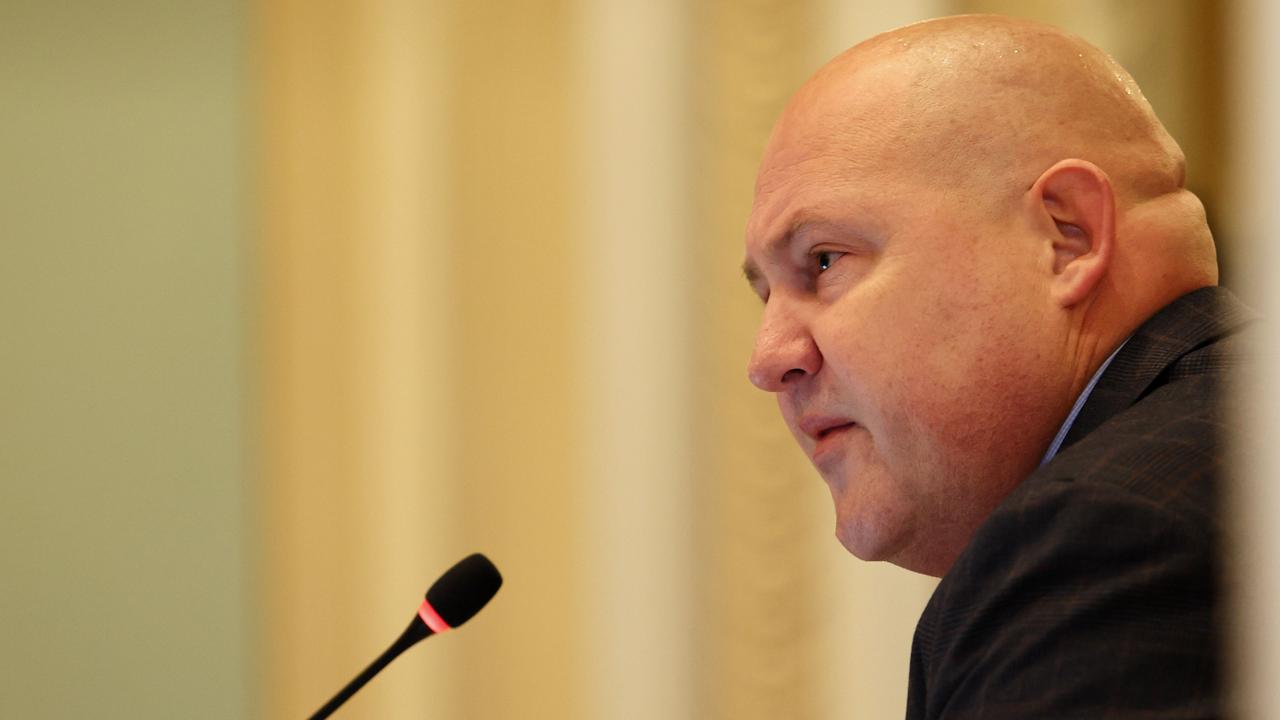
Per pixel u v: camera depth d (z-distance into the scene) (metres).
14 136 11.12
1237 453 1.60
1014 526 3.11
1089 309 3.85
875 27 9.89
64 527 10.87
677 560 9.89
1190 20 8.87
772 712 9.65
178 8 11.18
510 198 10.40
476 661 10.08
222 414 10.84
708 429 9.94
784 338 4.09
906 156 3.93
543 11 10.48
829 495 9.75
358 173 10.60
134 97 11.15
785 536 9.76
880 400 3.90
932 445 3.87
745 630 9.72
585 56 10.38
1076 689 2.84
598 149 10.28
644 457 9.99
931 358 3.84
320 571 10.38
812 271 4.11
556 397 10.18
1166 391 3.52
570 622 10.01
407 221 10.48
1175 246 3.93
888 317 3.88
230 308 10.93
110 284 11.00
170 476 10.82
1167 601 2.88
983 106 3.94
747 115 10.05
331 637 10.32
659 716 9.83
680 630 9.85
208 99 11.11
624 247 10.17
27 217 11.06
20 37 11.20
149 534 10.81
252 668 10.59
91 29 11.20
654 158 10.20
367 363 10.45
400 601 10.23
